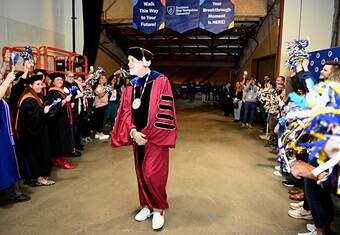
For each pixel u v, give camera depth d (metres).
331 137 1.12
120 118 2.46
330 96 1.23
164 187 2.41
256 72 10.47
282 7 6.05
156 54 15.27
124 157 4.52
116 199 2.96
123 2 8.20
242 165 4.19
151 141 2.32
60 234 2.29
